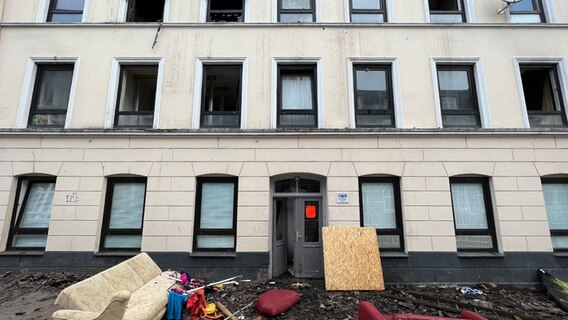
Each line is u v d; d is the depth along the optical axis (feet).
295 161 25.27
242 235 24.22
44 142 25.36
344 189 24.88
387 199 25.48
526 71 28.17
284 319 17.15
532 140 25.41
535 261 23.73
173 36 27.40
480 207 25.23
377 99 27.12
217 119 26.84
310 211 25.75
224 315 17.20
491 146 25.36
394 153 25.35
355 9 28.76
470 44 27.20
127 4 28.94
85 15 27.86
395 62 26.96
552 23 27.30
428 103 26.25
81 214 24.40
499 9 27.91
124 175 25.40
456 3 29.25
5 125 25.71
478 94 26.78
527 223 24.27
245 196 24.75
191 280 20.57
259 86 26.61
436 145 25.41
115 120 26.66
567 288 21.59
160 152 25.34
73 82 26.45
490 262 23.80
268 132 25.38
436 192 24.77
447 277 23.61
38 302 18.93
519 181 24.84
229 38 27.43
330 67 26.89
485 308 18.97
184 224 24.34
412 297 21.04
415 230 24.25
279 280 24.02
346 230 23.50
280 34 27.50
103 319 12.10
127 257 23.90
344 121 26.05
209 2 28.96
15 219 25.03
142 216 25.11
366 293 21.40
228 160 25.25
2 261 23.76
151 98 28.17
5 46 26.96
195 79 26.68
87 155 25.22
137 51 27.12
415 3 28.19
